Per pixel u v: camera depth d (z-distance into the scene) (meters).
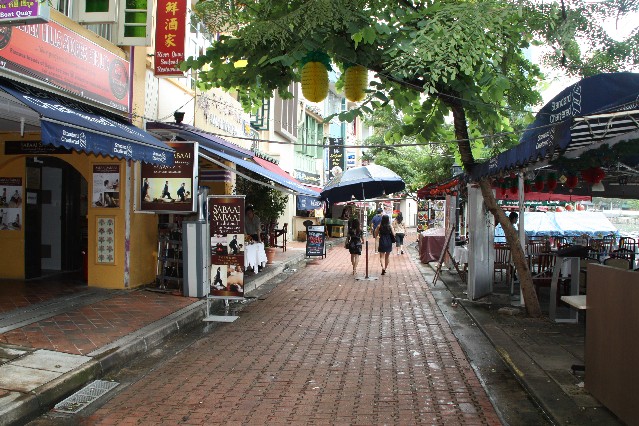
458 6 6.70
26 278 11.48
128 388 5.85
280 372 6.42
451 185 14.54
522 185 10.02
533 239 15.13
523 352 7.08
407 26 7.47
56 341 6.96
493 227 11.46
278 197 19.56
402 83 7.71
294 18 6.72
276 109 26.36
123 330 7.70
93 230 11.00
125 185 10.87
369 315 10.01
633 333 4.46
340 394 5.65
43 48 8.02
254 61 7.88
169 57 10.77
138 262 11.19
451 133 10.21
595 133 5.76
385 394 5.65
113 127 8.41
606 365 4.99
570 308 9.09
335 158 37.09
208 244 9.79
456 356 7.17
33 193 11.66
